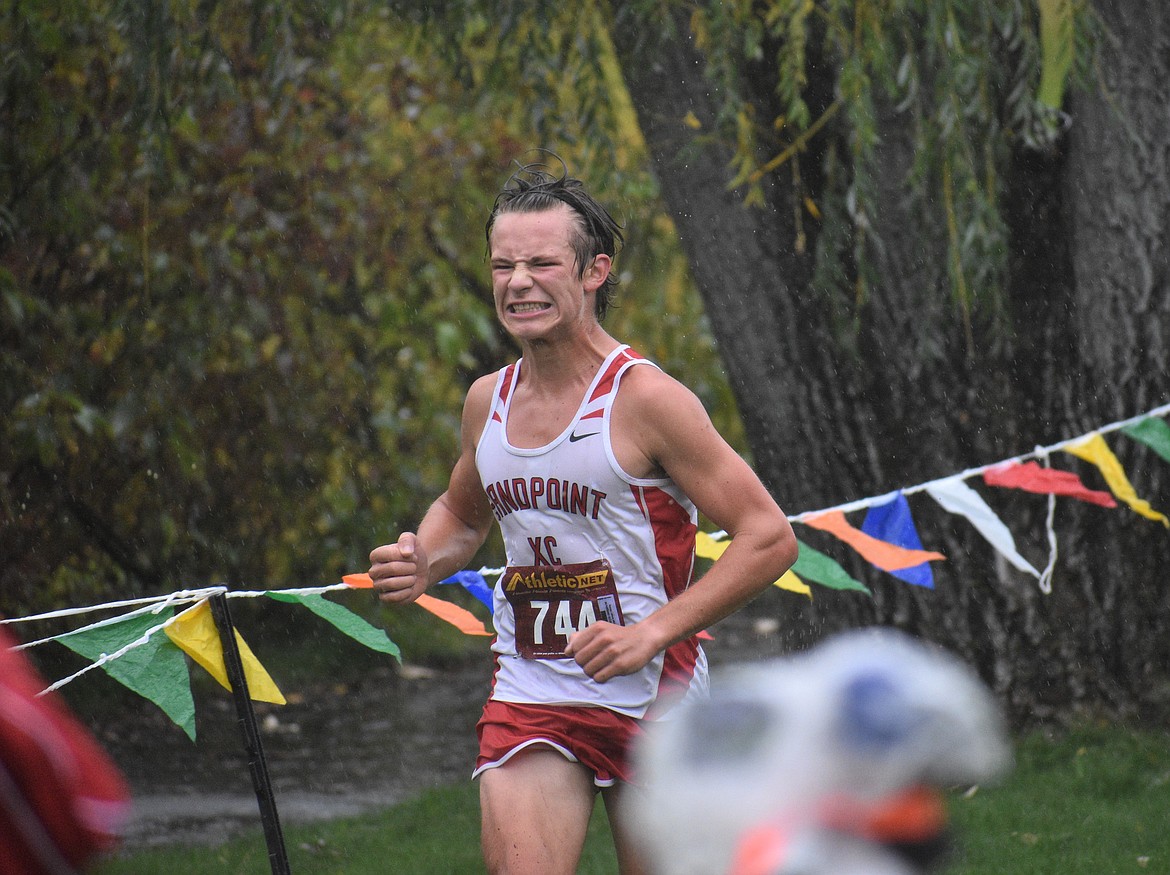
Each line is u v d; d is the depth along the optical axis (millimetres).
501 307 10602
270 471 35281
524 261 10430
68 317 30000
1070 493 16469
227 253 31359
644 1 21750
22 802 5219
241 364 32375
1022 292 24359
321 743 32000
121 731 33094
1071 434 24438
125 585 35469
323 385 34938
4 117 27016
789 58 20484
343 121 34750
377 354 36562
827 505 24719
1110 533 24594
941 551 24422
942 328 23766
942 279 23359
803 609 25625
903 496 15664
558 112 24406
